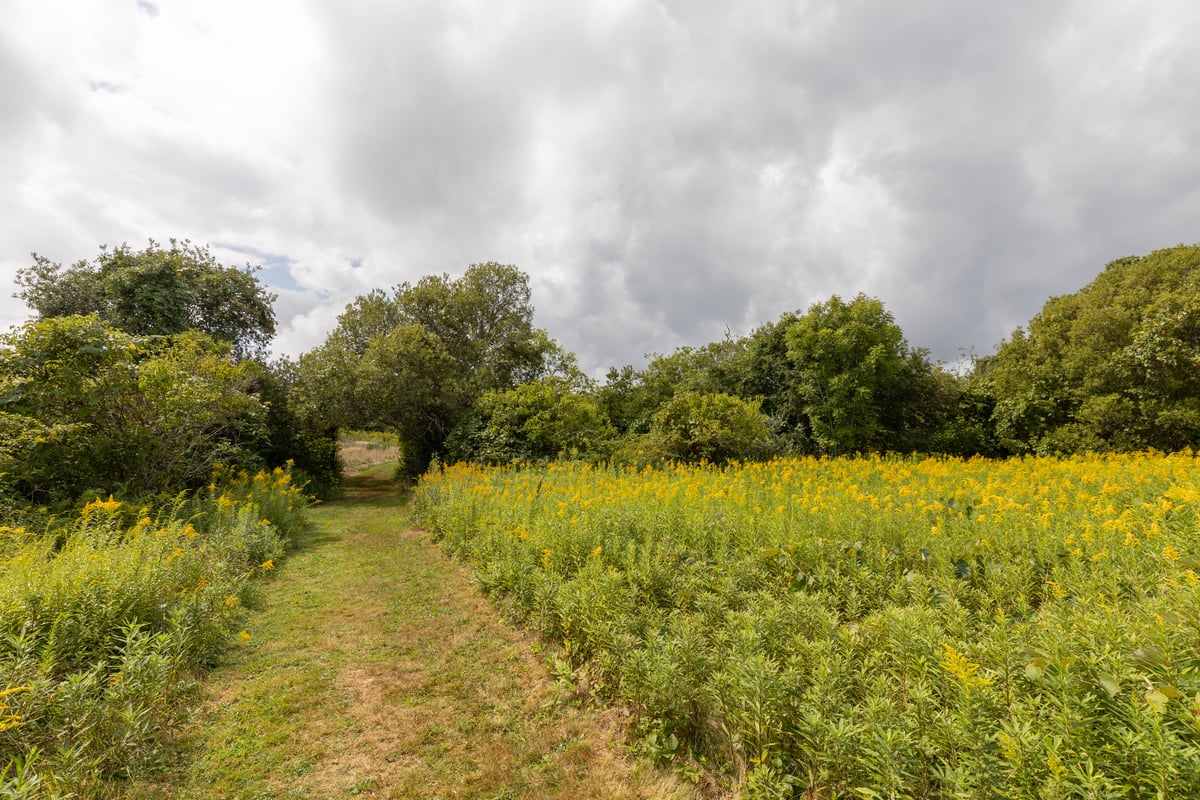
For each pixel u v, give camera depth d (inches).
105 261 574.2
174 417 319.6
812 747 93.1
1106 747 67.7
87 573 150.3
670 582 175.2
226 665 162.7
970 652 98.1
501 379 815.1
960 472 374.0
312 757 118.6
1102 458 448.1
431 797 106.1
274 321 718.5
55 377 273.6
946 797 77.2
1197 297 496.1
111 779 105.6
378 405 641.6
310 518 436.5
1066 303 656.4
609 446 569.3
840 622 147.7
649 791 105.8
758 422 535.2
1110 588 129.3
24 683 110.1
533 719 133.9
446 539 315.6
